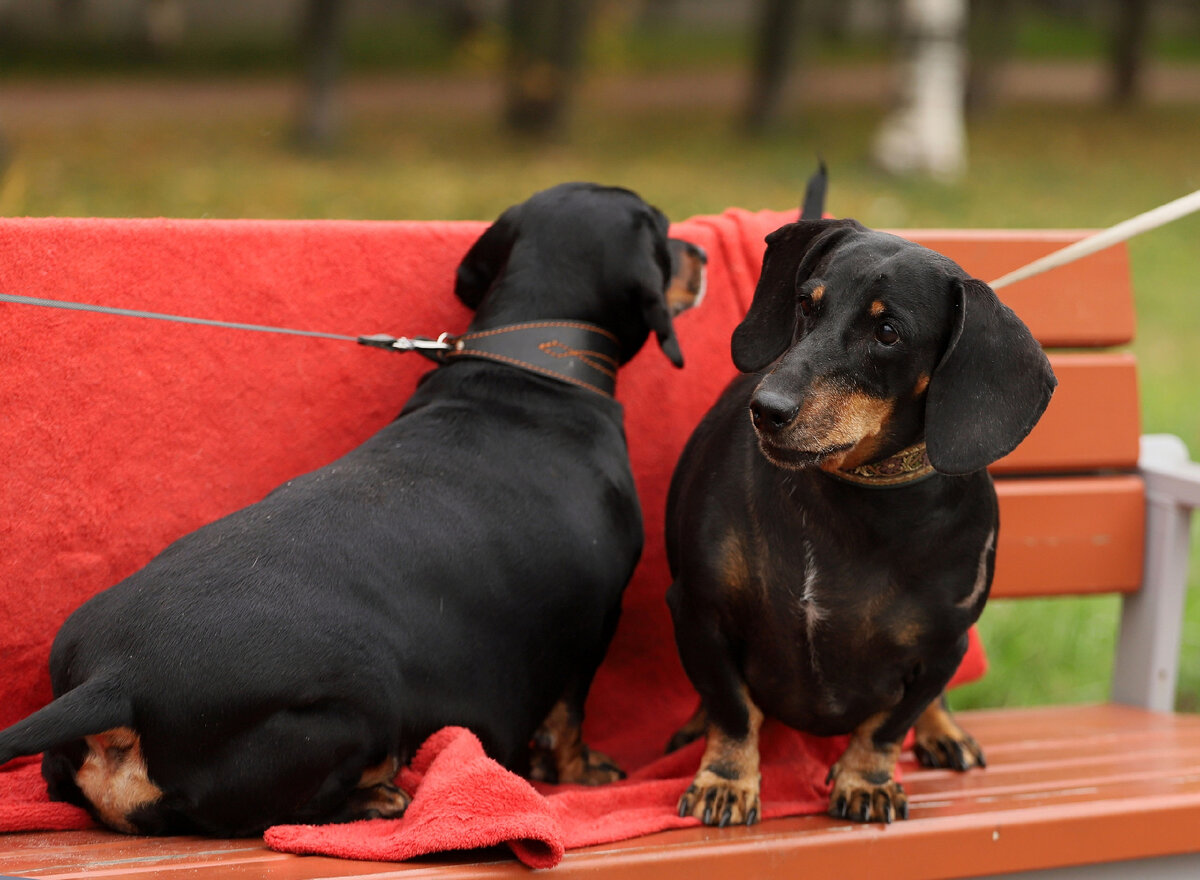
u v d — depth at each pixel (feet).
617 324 9.43
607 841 7.36
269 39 71.26
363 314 9.89
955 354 7.08
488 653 8.09
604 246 9.31
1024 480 11.44
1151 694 11.60
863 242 7.55
